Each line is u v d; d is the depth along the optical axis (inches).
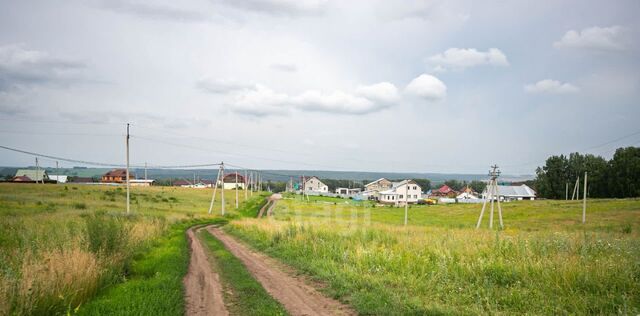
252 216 2452.0
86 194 2844.5
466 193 5329.7
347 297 425.4
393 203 4320.9
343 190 6250.0
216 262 691.4
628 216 2132.1
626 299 341.4
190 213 2192.4
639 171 3526.1
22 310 326.3
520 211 2689.5
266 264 669.9
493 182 1770.4
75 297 383.2
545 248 550.9
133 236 793.6
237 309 394.9
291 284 506.3
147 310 360.5
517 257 521.0
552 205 2896.2
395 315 350.6
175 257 703.7
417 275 493.7
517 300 367.6
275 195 4950.8
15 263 460.8
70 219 1142.3
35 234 728.3
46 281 378.3
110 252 564.4
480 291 404.5
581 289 384.2
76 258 444.5
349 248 693.3
